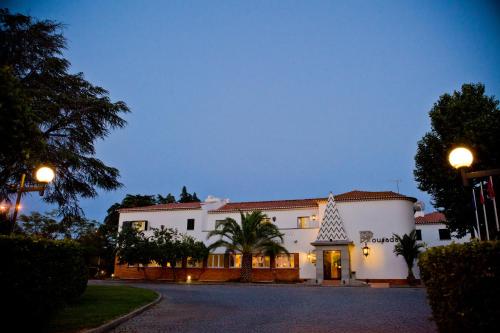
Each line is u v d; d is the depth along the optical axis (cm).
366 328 1073
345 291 2512
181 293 2320
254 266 3931
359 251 3666
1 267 801
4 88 723
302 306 1617
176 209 4484
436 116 2469
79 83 1947
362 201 3784
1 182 1584
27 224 4644
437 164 2450
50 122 1730
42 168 1219
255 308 1551
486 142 2016
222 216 4353
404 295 2156
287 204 4331
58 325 1034
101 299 1681
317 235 3775
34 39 1797
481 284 561
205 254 3988
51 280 920
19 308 827
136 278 4375
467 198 2319
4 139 736
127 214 4688
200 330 1059
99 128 1939
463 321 578
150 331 1051
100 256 4819
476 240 603
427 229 4522
